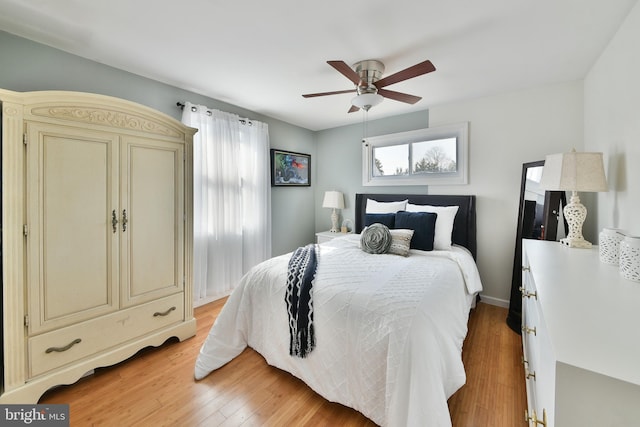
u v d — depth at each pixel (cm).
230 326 208
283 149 404
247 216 348
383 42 190
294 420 150
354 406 148
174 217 229
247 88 277
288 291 183
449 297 173
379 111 351
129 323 200
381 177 384
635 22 146
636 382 53
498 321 266
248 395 170
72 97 171
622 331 70
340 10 158
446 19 164
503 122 288
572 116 253
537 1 148
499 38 184
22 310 155
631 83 150
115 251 193
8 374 150
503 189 291
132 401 164
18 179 153
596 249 176
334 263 218
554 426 61
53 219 166
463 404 160
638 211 141
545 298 93
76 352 175
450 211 285
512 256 289
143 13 162
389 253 260
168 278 225
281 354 186
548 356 75
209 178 303
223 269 319
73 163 173
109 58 217
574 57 209
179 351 219
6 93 147
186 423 149
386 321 140
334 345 156
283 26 173
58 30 180
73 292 174
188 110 276
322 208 456
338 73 241
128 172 199
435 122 333
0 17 166
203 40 191
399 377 127
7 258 150
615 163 173
